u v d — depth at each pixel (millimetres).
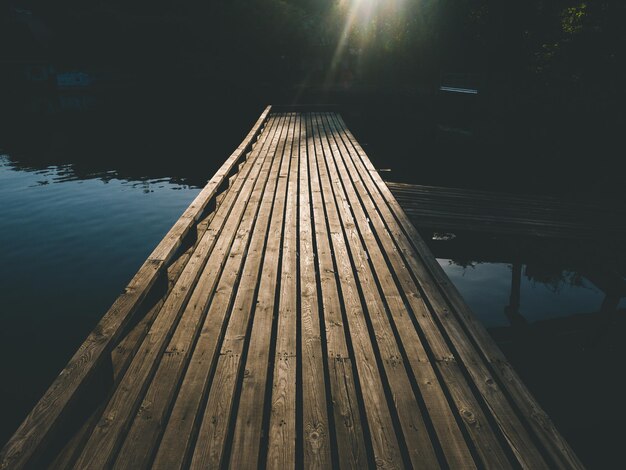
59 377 1757
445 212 5902
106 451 1765
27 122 20797
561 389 3367
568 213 6105
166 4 40875
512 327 4277
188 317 2822
